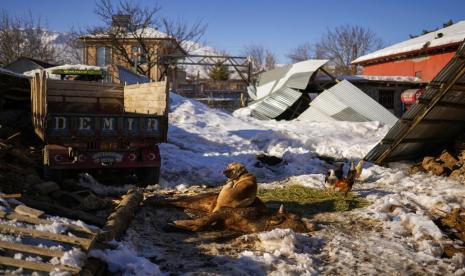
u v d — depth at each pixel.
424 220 7.19
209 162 12.80
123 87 13.09
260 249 6.01
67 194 7.91
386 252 6.03
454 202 8.77
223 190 7.48
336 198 9.09
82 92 12.68
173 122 18.50
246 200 7.28
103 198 8.45
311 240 6.33
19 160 9.38
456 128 13.93
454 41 31.16
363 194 9.64
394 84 30.39
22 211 5.63
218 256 5.68
